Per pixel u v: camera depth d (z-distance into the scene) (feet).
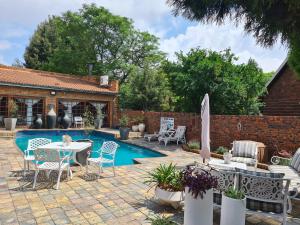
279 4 11.82
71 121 70.54
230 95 49.60
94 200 17.92
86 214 15.61
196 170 14.39
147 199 18.30
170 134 50.98
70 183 21.70
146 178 23.52
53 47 138.51
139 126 61.77
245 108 51.83
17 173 24.14
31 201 17.42
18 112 62.23
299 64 24.91
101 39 110.83
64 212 15.80
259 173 13.83
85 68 112.16
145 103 72.49
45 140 26.89
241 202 13.00
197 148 40.75
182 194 16.22
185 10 13.57
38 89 64.18
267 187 13.62
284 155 30.17
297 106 52.08
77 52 108.47
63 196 18.54
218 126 42.22
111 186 21.09
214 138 42.96
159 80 72.69
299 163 22.20
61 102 68.95
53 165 21.40
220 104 50.98
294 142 32.12
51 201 17.52
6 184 20.89
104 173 25.32
